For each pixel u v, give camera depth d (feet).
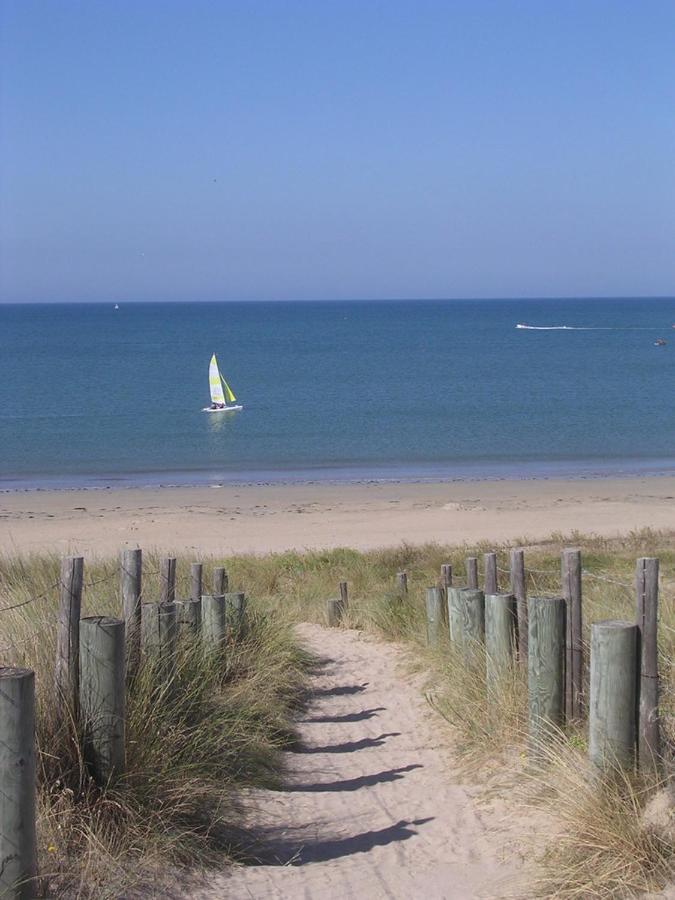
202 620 27.84
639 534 75.05
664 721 17.17
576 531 79.46
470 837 17.12
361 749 24.30
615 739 16.06
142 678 18.85
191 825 16.53
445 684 28.63
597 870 14.12
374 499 105.81
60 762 15.55
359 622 45.11
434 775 21.31
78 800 15.43
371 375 269.64
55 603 23.31
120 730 16.03
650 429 166.91
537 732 19.27
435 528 87.10
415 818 18.34
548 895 14.08
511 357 337.93
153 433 165.89
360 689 31.91
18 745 12.67
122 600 23.04
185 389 234.99
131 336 489.67
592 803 15.30
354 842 17.17
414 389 232.53
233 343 426.51
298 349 383.86
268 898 14.66
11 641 18.44
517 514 93.91
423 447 149.59
